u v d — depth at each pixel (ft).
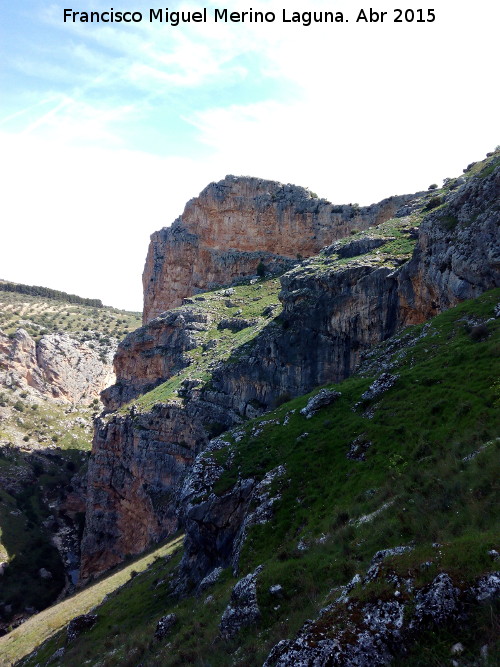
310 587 49.85
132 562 193.36
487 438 60.08
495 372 76.07
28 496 336.49
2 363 473.67
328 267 193.98
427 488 55.98
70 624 111.24
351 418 91.15
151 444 223.30
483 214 129.90
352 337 172.35
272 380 195.21
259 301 301.22
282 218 349.20
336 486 73.77
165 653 60.80
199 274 367.86
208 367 233.55
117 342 604.49
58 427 439.22
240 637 50.16
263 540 72.69
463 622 31.50
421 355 103.35
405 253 179.22
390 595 35.04
